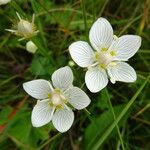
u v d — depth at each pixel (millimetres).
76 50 68
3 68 94
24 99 86
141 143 90
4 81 88
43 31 94
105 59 69
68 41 91
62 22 92
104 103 84
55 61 89
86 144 83
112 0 98
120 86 90
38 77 87
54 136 80
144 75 87
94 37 69
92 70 70
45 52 79
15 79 92
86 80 69
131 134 89
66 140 88
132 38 70
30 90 68
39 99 70
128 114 82
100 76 70
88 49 69
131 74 70
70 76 67
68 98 68
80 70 83
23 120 83
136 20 94
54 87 69
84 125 89
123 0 98
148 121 88
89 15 92
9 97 89
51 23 94
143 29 95
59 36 94
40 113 69
